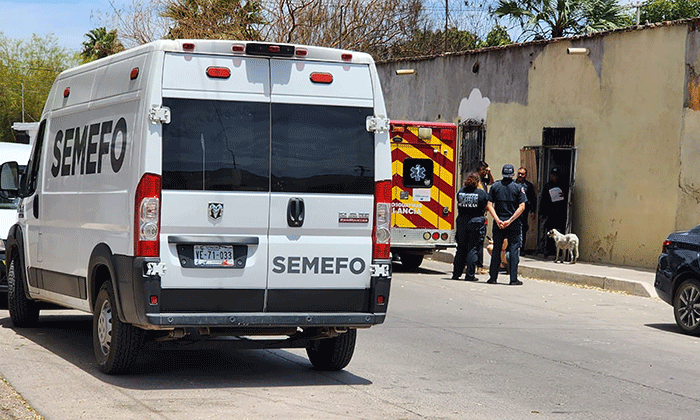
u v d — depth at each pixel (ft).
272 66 42.47
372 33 199.52
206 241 41.16
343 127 43.37
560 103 118.93
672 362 53.26
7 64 442.09
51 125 54.08
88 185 46.78
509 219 93.35
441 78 148.05
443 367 49.70
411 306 75.15
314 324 42.88
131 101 42.47
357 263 43.47
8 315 65.26
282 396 41.32
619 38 108.37
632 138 106.42
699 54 97.76
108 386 42.34
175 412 37.45
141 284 40.27
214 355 52.29
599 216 111.14
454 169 104.73
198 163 41.09
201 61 41.42
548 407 40.81
